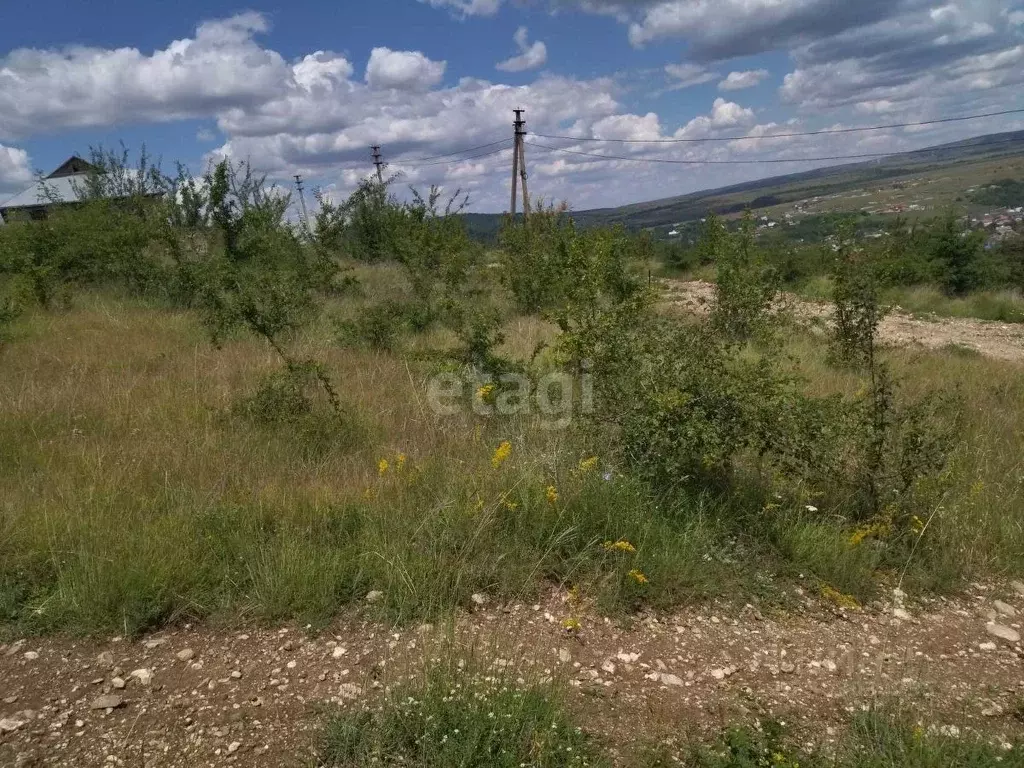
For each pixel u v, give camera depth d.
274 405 5.56
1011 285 18.95
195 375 6.79
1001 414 6.55
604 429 4.61
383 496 4.21
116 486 4.21
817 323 10.35
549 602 3.50
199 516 3.85
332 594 3.38
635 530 3.81
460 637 3.14
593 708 2.77
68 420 5.53
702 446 4.17
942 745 2.55
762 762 2.49
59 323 9.73
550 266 11.62
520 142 25.16
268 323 7.76
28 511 3.88
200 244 13.84
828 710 2.86
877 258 7.77
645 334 4.91
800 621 3.49
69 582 3.34
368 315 8.84
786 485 4.40
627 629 3.33
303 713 2.69
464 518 3.86
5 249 13.22
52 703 2.73
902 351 10.02
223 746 2.53
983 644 3.39
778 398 4.24
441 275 12.96
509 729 2.49
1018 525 4.28
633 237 15.46
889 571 3.98
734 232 12.52
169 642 3.12
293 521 3.97
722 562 3.83
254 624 3.24
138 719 2.66
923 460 4.29
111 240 12.88
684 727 2.71
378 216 19.89
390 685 2.78
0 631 3.12
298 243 14.52
